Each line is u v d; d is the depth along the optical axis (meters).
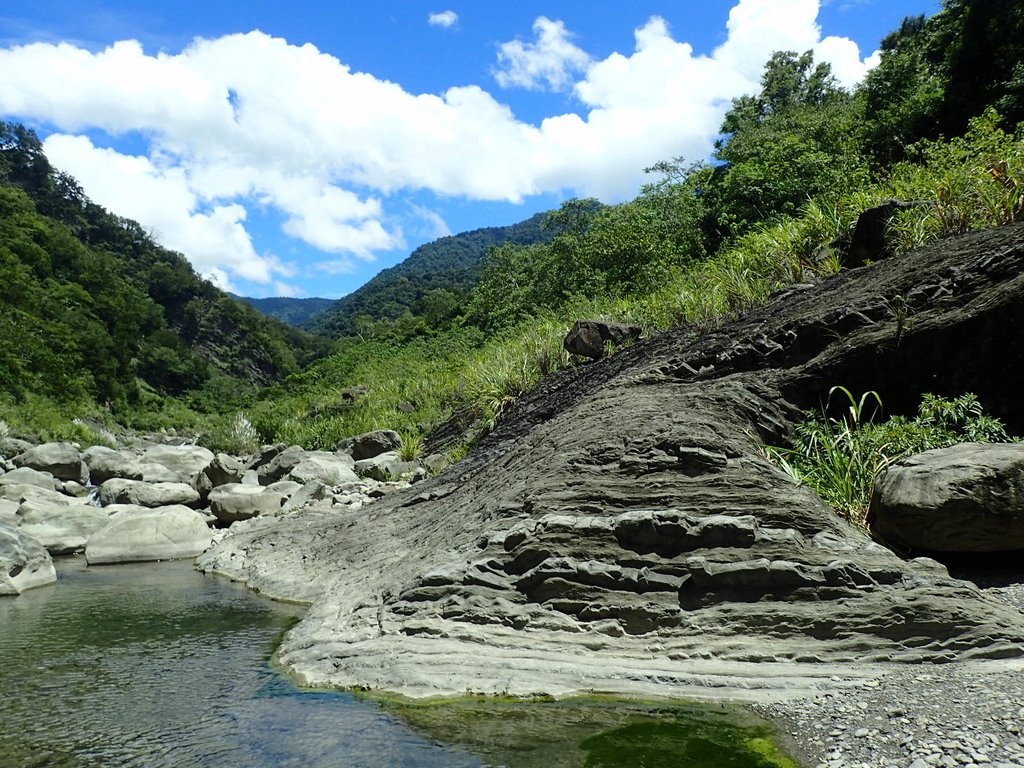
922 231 9.04
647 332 12.34
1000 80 20.03
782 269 10.92
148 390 58.22
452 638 4.98
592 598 5.04
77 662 5.35
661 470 6.00
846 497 6.08
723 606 4.75
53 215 93.25
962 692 3.68
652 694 4.18
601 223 31.06
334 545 8.44
